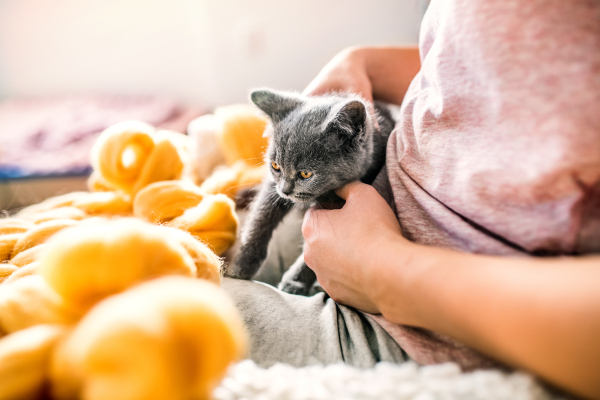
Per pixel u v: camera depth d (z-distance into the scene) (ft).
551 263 0.52
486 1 0.69
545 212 0.62
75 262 0.44
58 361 0.38
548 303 0.46
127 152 1.23
